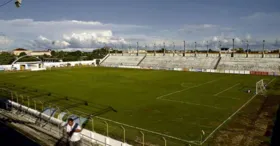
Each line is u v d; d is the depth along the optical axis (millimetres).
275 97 42375
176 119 29391
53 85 58375
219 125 26969
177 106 36188
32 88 53094
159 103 38250
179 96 43812
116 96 44219
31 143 19359
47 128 23453
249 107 35344
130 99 41406
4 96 42438
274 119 29062
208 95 44562
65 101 39625
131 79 70312
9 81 65688
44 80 68250
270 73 77625
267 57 91438
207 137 23203
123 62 126125
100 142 19812
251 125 26891
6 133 21609
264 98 41656
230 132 24672
